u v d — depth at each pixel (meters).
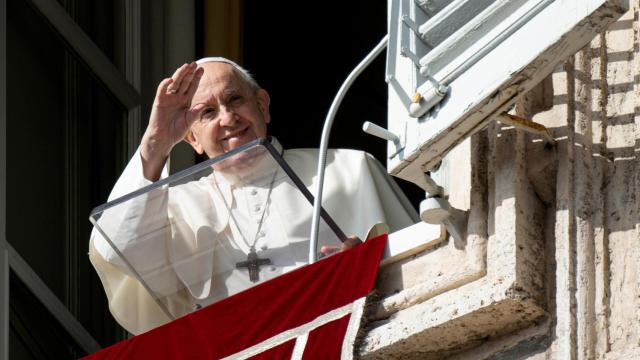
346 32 30.52
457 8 16.98
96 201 25.62
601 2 15.72
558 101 17.89
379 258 18.30
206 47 27.69
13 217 24.58
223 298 19.52
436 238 18.03
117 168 26.03
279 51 30.14
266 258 19.27
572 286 17.17
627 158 17.55
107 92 26.30
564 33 15.92
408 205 23.22
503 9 16.52
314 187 22.78
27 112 25.28
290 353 18.05
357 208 22.66
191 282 19.58
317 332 18.03
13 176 24.78
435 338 17.73
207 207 19.33
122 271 20.58
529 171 17.67
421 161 17.19
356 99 30.45
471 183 17.91
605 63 18.06
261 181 19.16
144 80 26.95
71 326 24.72
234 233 19.31
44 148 25.28
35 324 24.34
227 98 22.23
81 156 25.67
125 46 26.91
